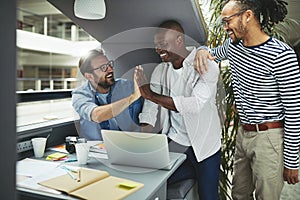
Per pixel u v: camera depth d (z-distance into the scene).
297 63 1.72
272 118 1.87
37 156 1.66
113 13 1.81
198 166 1.81
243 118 2.04
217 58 2.14
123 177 1.33
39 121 2.02
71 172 1.33
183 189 1.76
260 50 1.77
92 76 1.57
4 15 0.50
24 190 1.12
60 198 1.08
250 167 2.16
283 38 2.36
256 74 1.84
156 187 1.22
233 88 2.11
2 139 0.52
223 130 2.37
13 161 0.54
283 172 1.89
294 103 1.73
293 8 3.29
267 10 1.81
